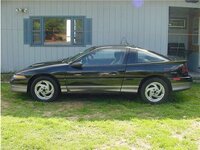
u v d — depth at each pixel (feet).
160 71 27.73
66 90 28.19
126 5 43.06
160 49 43.57
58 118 23.15
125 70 27.68
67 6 43.16
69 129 20.67
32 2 43.21
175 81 27.89
